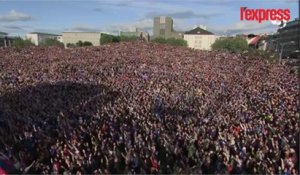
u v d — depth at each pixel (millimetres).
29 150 24188
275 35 135125
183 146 23859
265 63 77500
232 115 33188
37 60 74000
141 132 26766
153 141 24797
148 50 94188
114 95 42188
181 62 74375
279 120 30281
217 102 39500
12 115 32656
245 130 27500
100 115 32781
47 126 29297
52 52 90500
